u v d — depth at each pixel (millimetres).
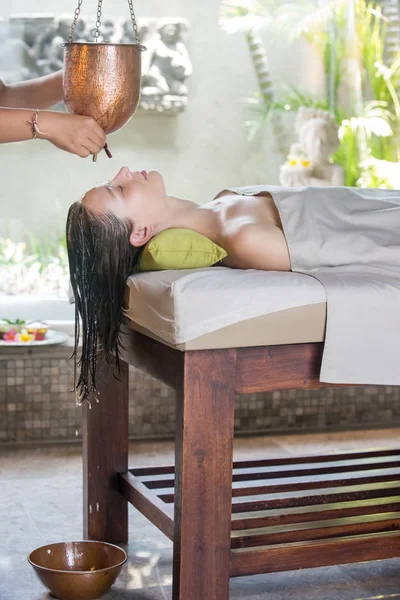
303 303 1877
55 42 4664
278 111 4953
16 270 4492
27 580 2332
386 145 4902
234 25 4855
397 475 2670
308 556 2094
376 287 1928
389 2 4898
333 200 2174
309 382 1946
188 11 4801
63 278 4465
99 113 2074
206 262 2150
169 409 3773
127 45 2055
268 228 2100
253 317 1847
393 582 2348
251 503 2357
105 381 2533
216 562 1914
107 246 2158
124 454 2572
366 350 1919
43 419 3650
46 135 2076
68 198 4848
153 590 2271
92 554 2297
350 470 2689
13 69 4641
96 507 2562
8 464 3354
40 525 2725
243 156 5000
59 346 3693
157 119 4879
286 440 3727
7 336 3717
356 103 4949
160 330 1904
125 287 2172
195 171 4977
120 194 2199
